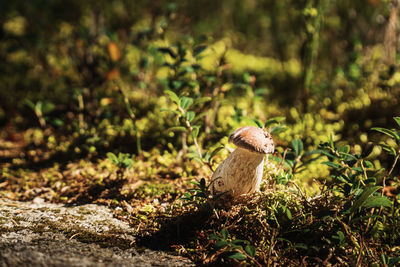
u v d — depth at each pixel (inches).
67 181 37.6
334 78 52.2
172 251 30.8
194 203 31.6
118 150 42.1
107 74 43.7
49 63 55.5
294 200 32.2
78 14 58.6
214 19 71.6
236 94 50.9
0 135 46.3
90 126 44.1
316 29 46.4
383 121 43.7
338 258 30.2
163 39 46.6
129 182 36.7
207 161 35.4
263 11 67.0
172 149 41.4
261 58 68.4
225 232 29.8
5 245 29.6
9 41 55.6
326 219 31.2
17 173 39.4
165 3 54.0
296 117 45.2
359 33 54.2
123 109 46.4
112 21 59.8
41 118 44.1
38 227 31.6
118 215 33.5
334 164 32.3
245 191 32.0
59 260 28.9
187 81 40.5
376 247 31.3
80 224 32.3
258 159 31.4
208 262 30.0
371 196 30.6
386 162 40.0
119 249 30.5
